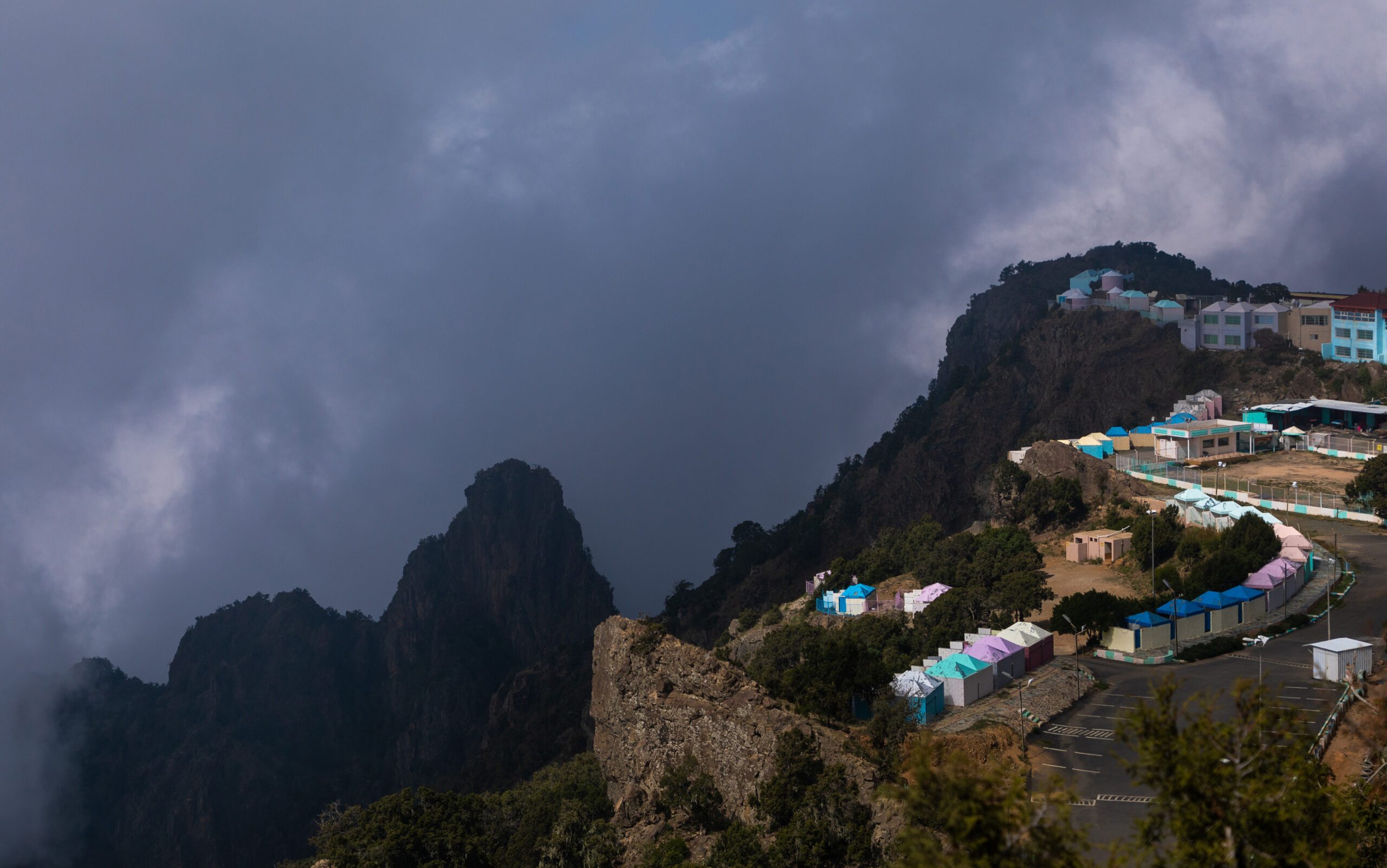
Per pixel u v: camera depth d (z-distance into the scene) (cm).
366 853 8856
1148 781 3762
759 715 8750
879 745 8225
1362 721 8644
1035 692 10181
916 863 3378
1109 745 8950
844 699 9088
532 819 10025
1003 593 12625
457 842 8975
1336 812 4172
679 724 9344
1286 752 3878
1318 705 9244
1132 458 19912
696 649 9644
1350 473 18038
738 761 8700
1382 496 15700
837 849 7156
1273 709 3938
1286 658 10775
